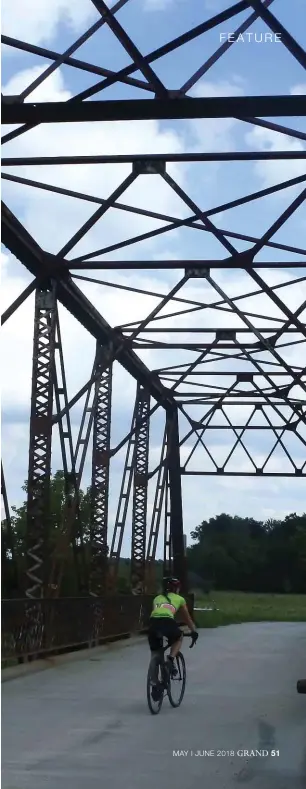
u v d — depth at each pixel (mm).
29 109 13047
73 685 14469
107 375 25516
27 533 18594
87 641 21391
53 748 9117
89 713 11445
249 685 14938
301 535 97875
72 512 20734
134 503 31391
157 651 11773
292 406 33250
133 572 31203
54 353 19297
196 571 99125
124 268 18625
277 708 12086
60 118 13156
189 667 18266
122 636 25484
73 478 21047
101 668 17422
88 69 12836
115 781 7738
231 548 100500
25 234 17844
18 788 7461
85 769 8188
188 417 37188
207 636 31375
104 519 25219
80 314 22500
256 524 106000
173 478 37219
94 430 25438
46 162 15070
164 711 11719
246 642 27719
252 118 13117
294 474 36906
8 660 15844
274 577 97625
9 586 17859
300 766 8359
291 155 14711
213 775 7977
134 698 12906
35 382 19094
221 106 12891
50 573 19688
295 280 20953
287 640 29141
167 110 13000
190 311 23672
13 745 9258
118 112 13055
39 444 18969
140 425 31500
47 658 17859
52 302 19328
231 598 82625
